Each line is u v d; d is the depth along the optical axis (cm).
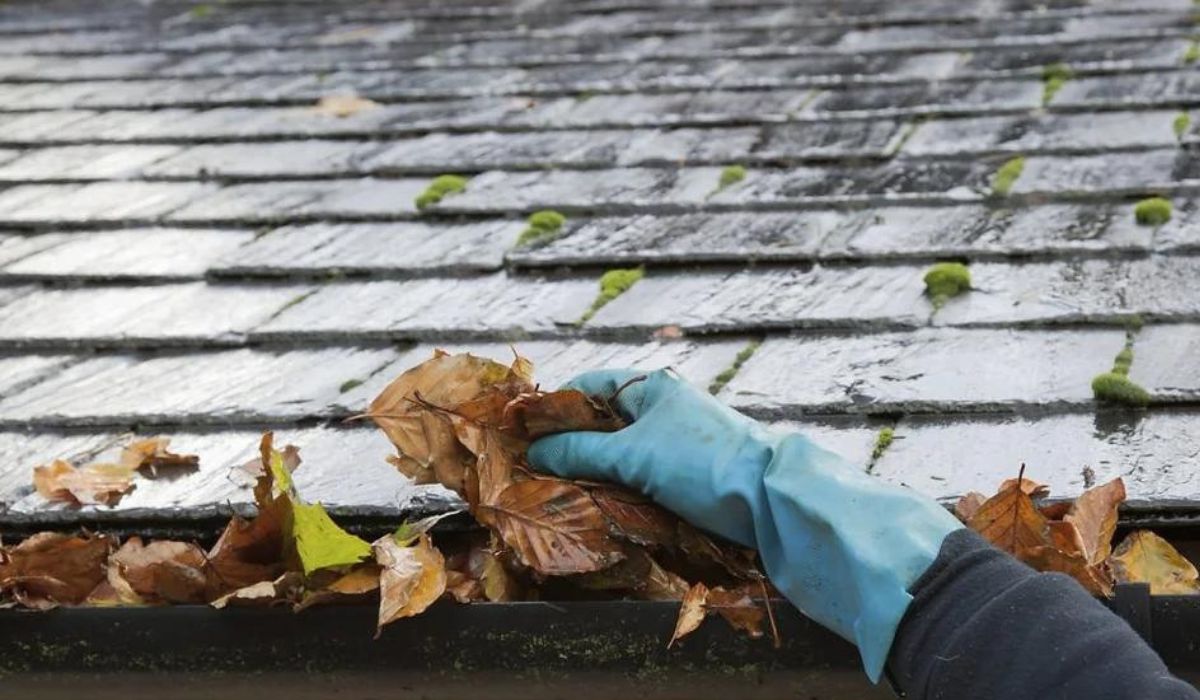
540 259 293
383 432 211
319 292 293
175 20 589
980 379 228
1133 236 280
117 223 342
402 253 306
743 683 182
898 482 201
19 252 328
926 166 335
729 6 529
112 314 289
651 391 193
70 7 638
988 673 148
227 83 472
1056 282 263
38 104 462
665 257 288
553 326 264
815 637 178
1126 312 245
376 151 383
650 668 182
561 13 542
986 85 398
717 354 249
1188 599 171
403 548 185
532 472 193
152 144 408
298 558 188
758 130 374
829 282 273
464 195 339
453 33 528
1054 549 175
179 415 241
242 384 253
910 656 155
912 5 506
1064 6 483
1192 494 190
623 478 187
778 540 175
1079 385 222
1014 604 150
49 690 196
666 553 189
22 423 244
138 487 220
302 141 400
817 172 338
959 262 277
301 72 483
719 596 179
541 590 188
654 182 337
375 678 188
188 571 193
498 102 420
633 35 500
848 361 240
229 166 381
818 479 172
